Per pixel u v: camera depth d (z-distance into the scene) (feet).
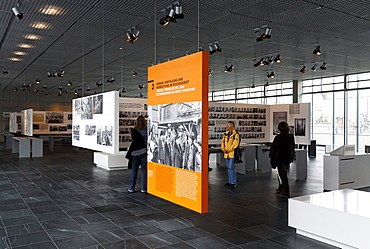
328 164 26.09
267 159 34.50
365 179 27.53
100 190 25.31
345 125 54.65
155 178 17.42
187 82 14.66
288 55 38.32
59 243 14.30
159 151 17.03
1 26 26.91
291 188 26.61
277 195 23.66
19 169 36.55
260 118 45.44
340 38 30.68
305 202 14.90
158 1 21.42
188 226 16.66
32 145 49.42
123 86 71.46
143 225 16.79
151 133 17.85
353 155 26.63
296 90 60.08
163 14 23.91
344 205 14.32
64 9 22.98
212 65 45.21
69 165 39.88
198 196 13.97
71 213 18.99
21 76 56.29
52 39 31.17
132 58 40.29
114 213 19.02
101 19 25.11
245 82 63.67
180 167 15.24
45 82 65.41
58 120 73.87
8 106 85.35
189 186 14.58
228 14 23.91
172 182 15.88
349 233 13.10
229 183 27.02
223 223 17.16
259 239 14.79
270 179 30.55
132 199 22.40
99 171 34.99
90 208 20.10
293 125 44.01
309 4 21.91
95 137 34.27
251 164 36.14
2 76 56.65
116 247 13.87
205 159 13.82
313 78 58.08
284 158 23.34
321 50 35.60
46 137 87.71
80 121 38.91
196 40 31.48
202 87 13.69
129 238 14.92
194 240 14.67
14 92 85.97
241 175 32.86
